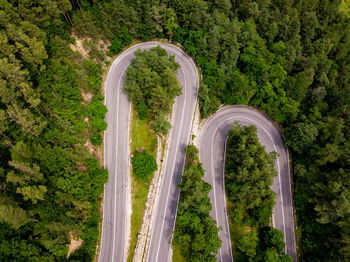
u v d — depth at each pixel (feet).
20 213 136.05
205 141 277.64
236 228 229.04
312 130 257.34
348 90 299.58
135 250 185.16
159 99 213.66
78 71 202.39
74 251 168.35
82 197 165.99
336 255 222.48
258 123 295.28
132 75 217.15
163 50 242.78
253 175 214.48
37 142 168.14
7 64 156.97
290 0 353.72
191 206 192.54
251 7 329.72
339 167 262.47
